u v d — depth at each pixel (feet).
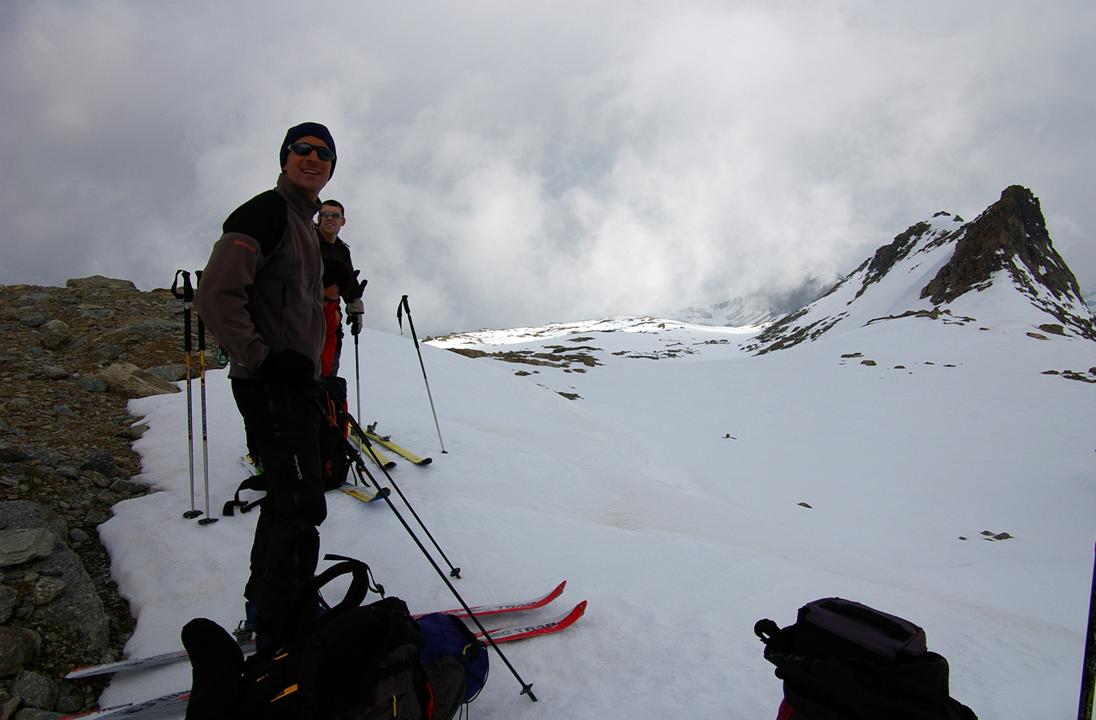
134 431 26.61
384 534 18.49
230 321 9.43
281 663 7.67
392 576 16.17
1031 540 60.08
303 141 10.80
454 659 9.39
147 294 55.21
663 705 11.28
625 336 516.32
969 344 162.91
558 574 17.40
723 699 11.51
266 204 10.13
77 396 29.60
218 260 9.47
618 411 105.91
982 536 60.23
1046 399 116.26
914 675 6.48
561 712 11.04
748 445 89.61
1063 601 38.50
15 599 12.80
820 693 6.95
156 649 12.85
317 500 10.39
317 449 10.65
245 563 16.06
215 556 16.29
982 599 36.83
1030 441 94.73
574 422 57.88
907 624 7.01
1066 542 59.47
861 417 109.81
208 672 7.38
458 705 9.23
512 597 15.69
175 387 34.35
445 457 29.96
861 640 6.85
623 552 19.57
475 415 46.47
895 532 60.39
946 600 23.26
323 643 7.27
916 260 391.04
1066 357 144.87
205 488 18.60
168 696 10.80
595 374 143.23
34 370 31.35
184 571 15.62
